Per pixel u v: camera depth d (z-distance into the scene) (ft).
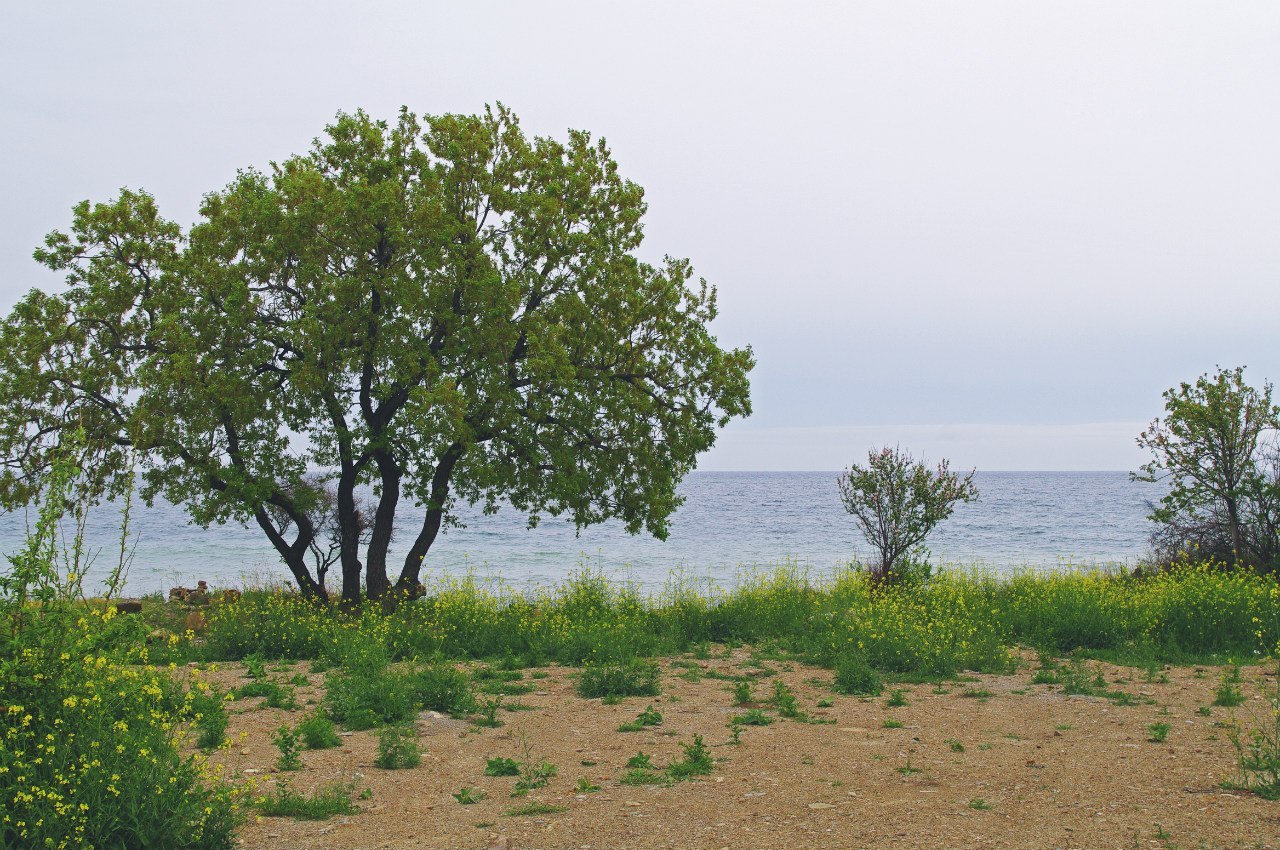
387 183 58.54
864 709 34.09
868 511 74.38
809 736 29.43
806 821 20.02
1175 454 72.84
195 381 57.26
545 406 63.05
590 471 66.49
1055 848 17.67
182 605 72.18
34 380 57.47
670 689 38.96
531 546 155.12
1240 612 48.60
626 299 64.80
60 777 16.40
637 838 19.20
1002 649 44.19
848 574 68.85
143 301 61.77
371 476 69.62
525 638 50.24
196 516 62.23
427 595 69.92
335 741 28.58
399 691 33.50
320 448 64.13
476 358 60.18
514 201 63.31
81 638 18.20
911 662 42.80
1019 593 60.39
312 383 57.26
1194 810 19.74
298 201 60.23
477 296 58.75
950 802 21.24
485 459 63.67
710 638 54.39
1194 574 56.75
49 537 18.28
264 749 27.84
